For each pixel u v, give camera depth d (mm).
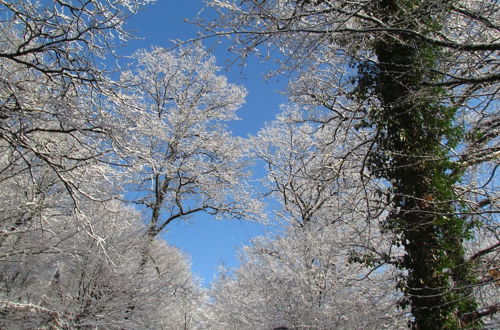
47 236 8562
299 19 5160
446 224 6016
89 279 9617
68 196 8680
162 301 10891
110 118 6258
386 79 6645
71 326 8742
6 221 7891
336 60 8438
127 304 9805
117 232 10641
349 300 8562
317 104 9758
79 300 9406
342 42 6797
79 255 8953
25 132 5867
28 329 8148
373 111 6875
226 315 13242
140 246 11203
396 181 6531
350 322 8211
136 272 10547
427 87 5113
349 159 8234
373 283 8781
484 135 6715
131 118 6520
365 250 7961
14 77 6484
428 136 6402
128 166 6617
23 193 8125
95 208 9727
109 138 6328
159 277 11336
